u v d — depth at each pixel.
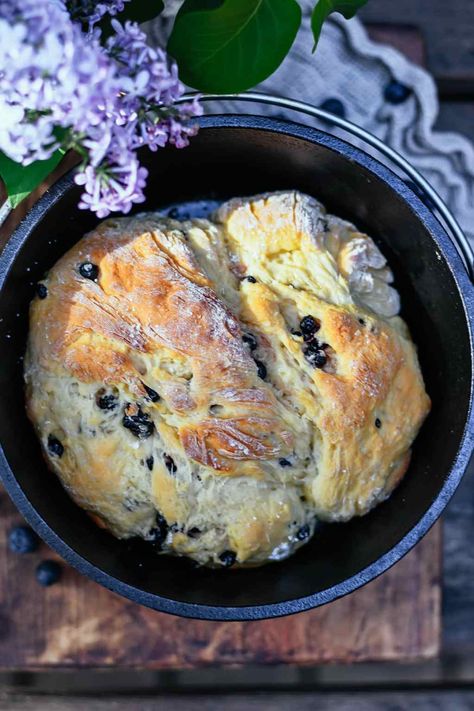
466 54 1.03
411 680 1.09
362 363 0.86
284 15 0.83
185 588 0.88
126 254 0.86
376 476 0.88
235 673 1.09
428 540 0.98
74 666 0.96
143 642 0.96
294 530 0.87
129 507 0.86
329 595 0.85
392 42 1.00
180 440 0.85
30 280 0.87
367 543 0.90
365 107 1.00
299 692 1.04
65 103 0.75
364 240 0.89
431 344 0.92
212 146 0.89
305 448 0.86
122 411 0.85
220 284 0.87
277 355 0.86
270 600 0.86
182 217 0.93
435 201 0.90
